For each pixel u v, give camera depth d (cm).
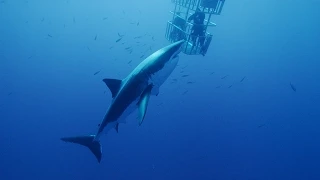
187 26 723
